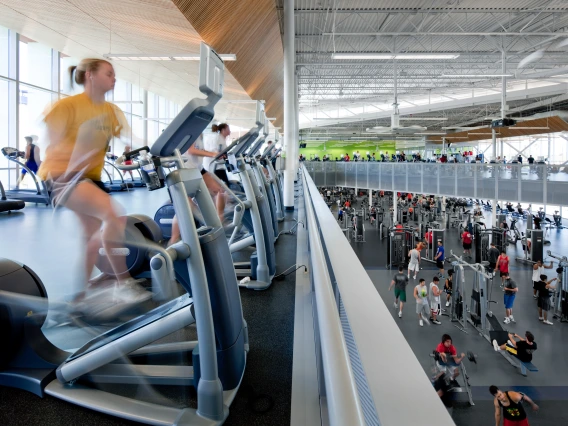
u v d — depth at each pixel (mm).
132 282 1752
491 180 14281
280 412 1316
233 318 1435
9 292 1472
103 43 7562
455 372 6395
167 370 1440
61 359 1493
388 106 28375
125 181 10797
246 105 12867
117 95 11203
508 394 5223
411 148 40562
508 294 9305
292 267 3113
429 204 26469
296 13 11164
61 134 1771
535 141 32375
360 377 507
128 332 1413
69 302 1682
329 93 23906
